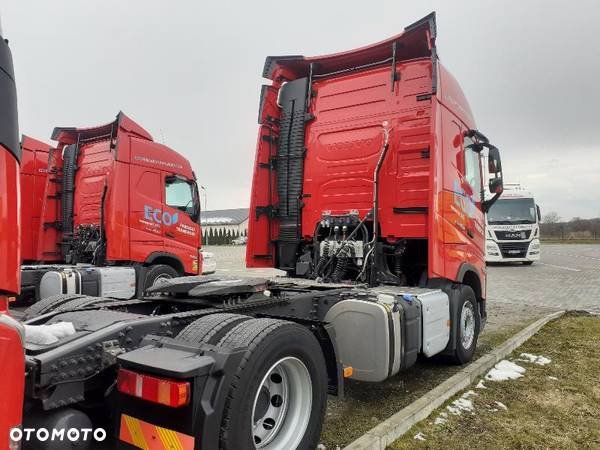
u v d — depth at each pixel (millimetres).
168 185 9766
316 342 3234
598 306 10375
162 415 2535
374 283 5473
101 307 3807
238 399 2582
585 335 7312
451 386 4543
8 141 1957
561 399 4551
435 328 4867
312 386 3160
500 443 3602
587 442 3660
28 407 2588
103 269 8453
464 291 5598
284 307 4039
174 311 4211
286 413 3131
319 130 6191
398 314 4199
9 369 1885
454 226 5574
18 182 2020
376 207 5520
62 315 3445
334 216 5871
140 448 2594
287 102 6422
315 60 6246
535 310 9672
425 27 5430
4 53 1968
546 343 6789
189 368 2438
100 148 9758
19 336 1947
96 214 9570
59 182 10781
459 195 5781
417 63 5703
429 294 4938
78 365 2723
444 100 5469
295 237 6230
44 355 2598
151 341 2893
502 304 10578
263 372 2758
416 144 5543
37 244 11227
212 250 39469
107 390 2889
